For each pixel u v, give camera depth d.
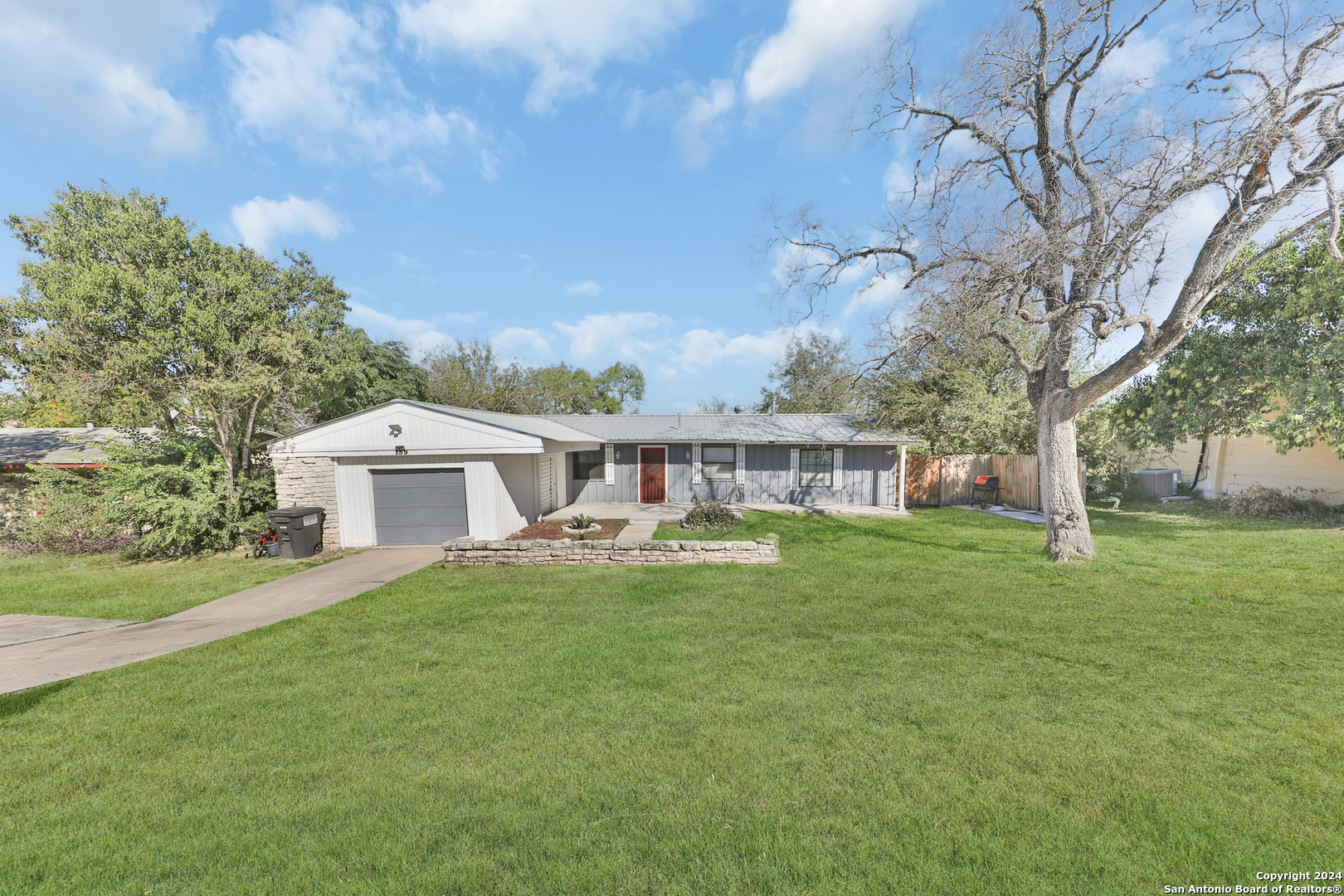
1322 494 15.03
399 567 10.12
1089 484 18.56
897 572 9.02
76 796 3.43
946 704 4.46
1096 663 5.28
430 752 3.88
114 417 11.82
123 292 10.95
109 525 11.30
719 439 17.83
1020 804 3.18
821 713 4.34
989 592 7.86
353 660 5.64
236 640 6.34
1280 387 13.21
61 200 12.28
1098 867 2.69
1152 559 9.53
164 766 3.76
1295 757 3.63
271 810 3.25
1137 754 3.69
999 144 10.26
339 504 12.31
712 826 3.03
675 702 4.56
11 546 12.59
